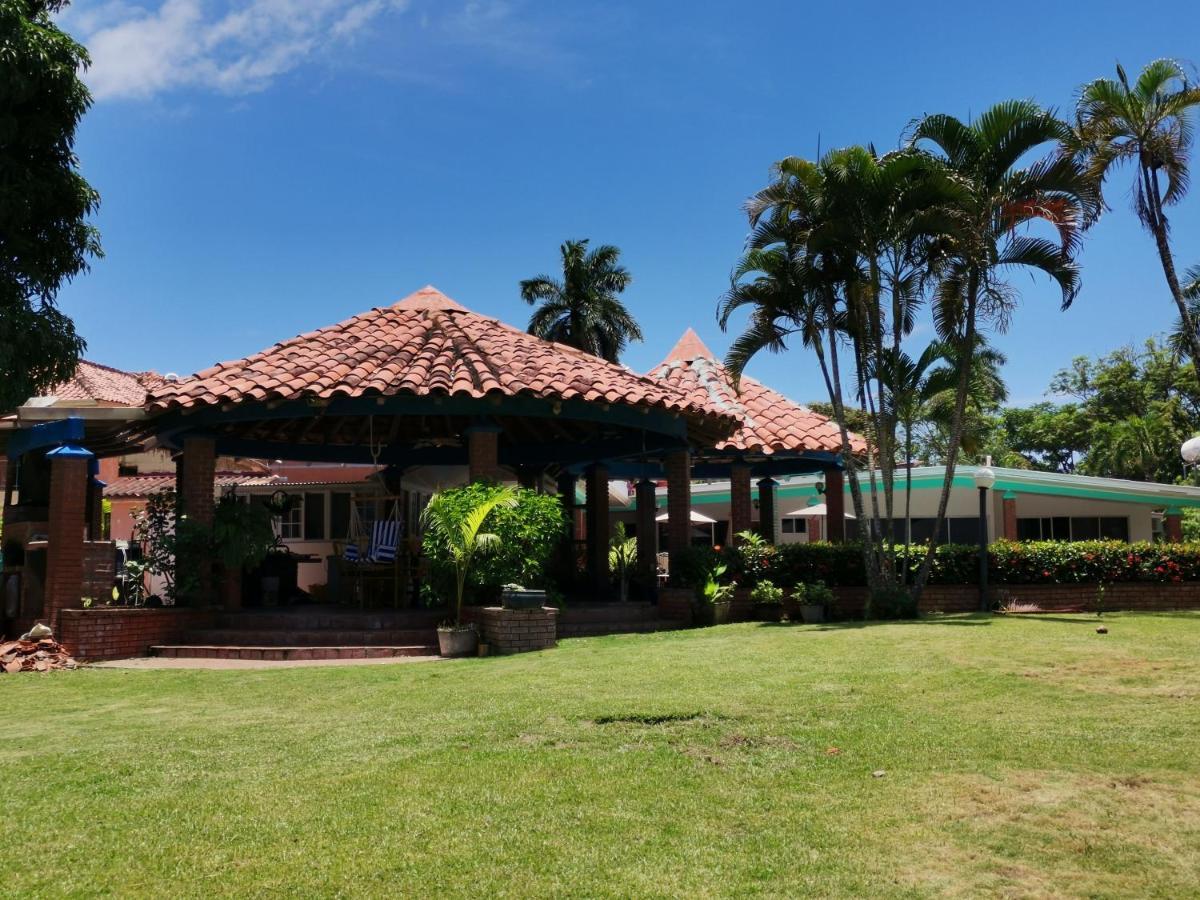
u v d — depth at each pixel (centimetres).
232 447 1941
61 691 1038
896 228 1538
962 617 1554
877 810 523
